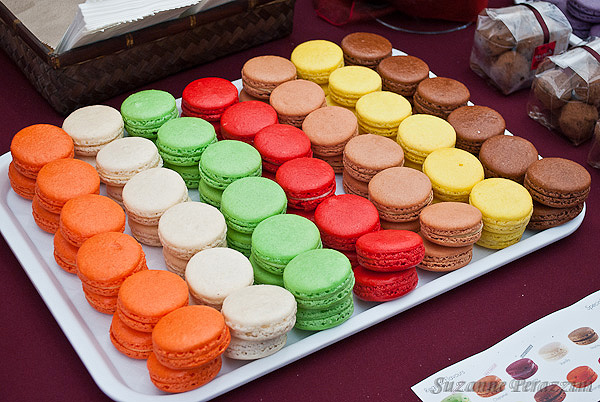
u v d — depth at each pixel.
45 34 0.97
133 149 0.82
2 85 0.98
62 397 0.72
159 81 0.99
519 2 1.07
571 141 0.93
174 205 0.79
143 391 0.70
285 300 0.71
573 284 0.80
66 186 0.79
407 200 0.79
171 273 0.73
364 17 1.09
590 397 0.71
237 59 1.03
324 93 0.91
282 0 1.01
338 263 0.73
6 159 0.86
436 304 0.78
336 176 0.87
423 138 0.84
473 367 0.73
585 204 0.86
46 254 0.80
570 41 1.00
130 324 0.71
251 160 0.81
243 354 0.71
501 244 0.80
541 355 0.74
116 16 0.88
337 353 0.74
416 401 0.71
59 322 0.73
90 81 0.93
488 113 0.88
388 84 0.92
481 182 0.81
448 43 1.07
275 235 0.75
